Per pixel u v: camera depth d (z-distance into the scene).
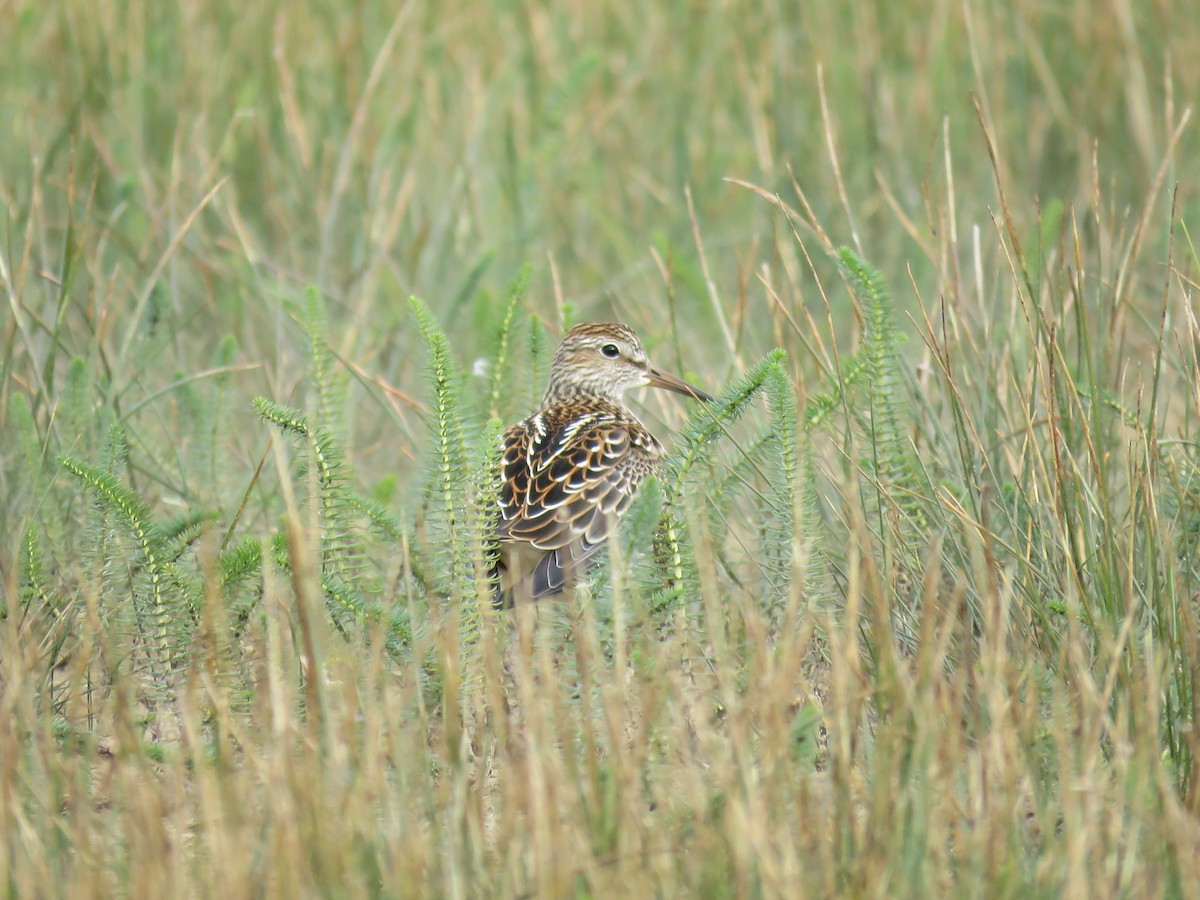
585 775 8.15
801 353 13.40
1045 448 10.67
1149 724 7.92
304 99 19.08
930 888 7.21
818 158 18.66
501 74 19.47
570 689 9.35
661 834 7.59
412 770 8.27
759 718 8.45
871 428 10.66
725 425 10.75
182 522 9.89
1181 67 18.48
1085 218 15.91
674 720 8.46
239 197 18.23
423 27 20.39
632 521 9.64
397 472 13.80
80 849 7.49
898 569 10.38
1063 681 8.93
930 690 7.88
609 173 19.58
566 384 13.76
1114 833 7.60
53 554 11.15
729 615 10.14
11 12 18.72
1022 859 7.65
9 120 17.88
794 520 9.65
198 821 8.00
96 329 13.31
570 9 21.08
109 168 16.97
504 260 17.59
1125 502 11.11
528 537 11.30
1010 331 11.51
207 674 9.16
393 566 10.02
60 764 8.12
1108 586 9.30
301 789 7.52
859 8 19.73
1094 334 12.49
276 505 12.41
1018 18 19.41
